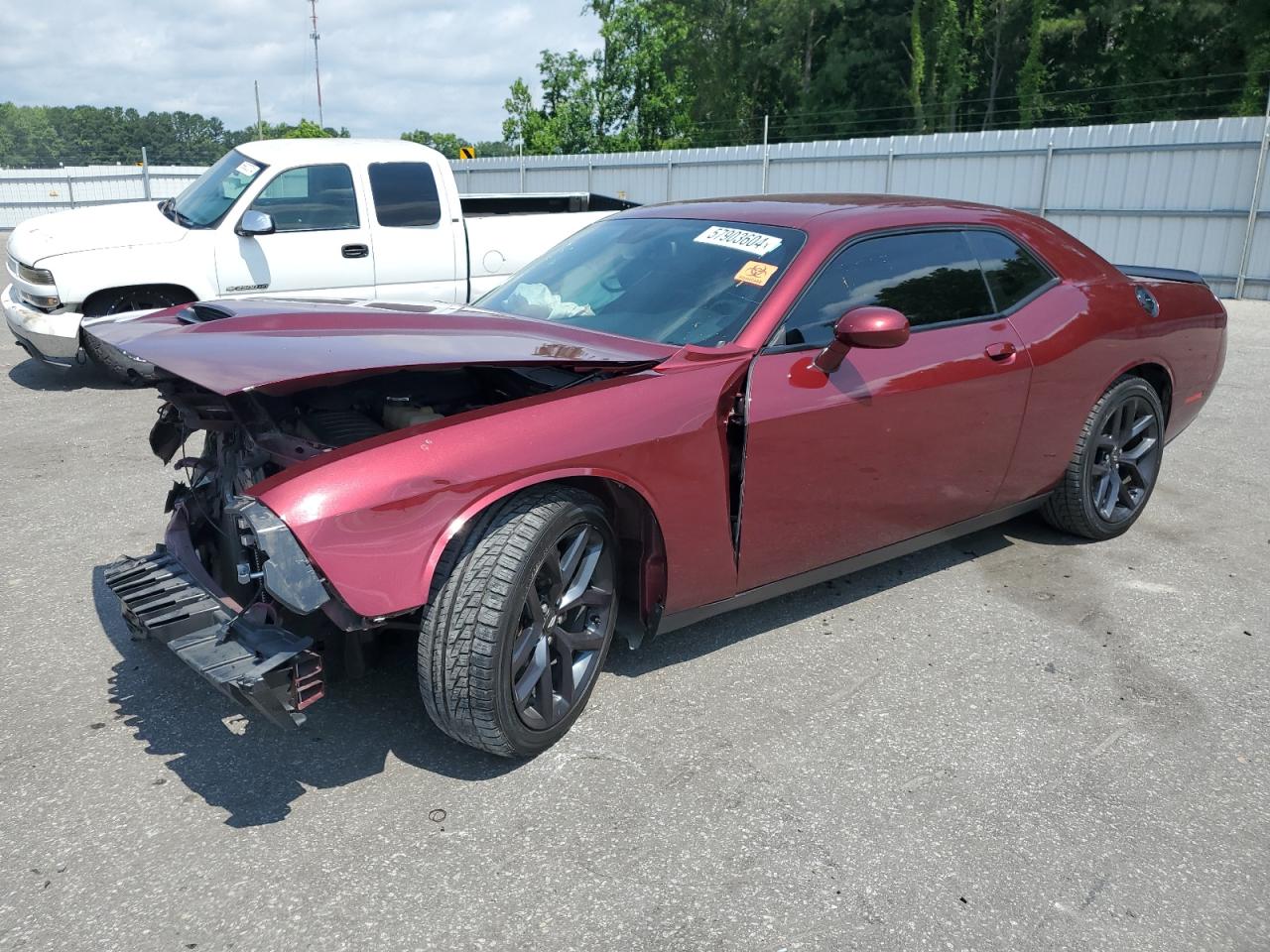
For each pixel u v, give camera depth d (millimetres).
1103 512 4609
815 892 2361
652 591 3117
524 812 2629
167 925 2217
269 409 3119
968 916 2295
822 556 3541
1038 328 4059
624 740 2979
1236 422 7211
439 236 8789
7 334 10375
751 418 3119
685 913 2281
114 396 7621
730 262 3545
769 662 3488
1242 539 4809
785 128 47188
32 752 2873
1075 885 2414
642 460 2898
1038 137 16531
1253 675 3480
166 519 4855
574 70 50219
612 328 3453
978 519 4156
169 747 2910
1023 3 40281
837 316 3434
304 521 2359
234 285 8047
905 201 3984
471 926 2229
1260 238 14445
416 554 2494
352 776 2773
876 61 44375
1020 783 2820
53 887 2332
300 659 2467
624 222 4195
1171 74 36375
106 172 28688
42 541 4531
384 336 2910
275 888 2340
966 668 3482
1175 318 4730
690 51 48406
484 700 2604
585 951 2162
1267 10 33156
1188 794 2791
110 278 7633
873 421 3451
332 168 8359
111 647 3521
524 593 2621
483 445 2627
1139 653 3633
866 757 2928
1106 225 16047
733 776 2809
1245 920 2311
